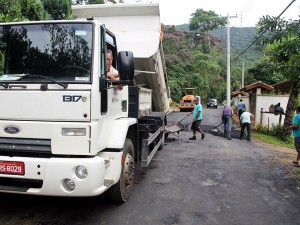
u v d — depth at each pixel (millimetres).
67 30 4336
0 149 4113
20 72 4340
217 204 5402
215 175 7371
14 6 11344
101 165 4039
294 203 5602
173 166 8141
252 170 8039
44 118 4027
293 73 6844
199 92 50312
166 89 10055
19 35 4457
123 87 5301
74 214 4730
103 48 4430
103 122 4344
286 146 14016
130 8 7527
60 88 4012
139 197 5598
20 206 4973
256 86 20516
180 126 13703
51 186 3912
